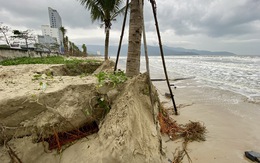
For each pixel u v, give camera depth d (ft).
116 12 35.29
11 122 8.21
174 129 14.20
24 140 8.30
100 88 10.32
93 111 10.18
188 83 39.29
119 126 8.41
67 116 9.15
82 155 8.35
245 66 82.43
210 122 16.81
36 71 19.42
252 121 17.08
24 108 8.36
